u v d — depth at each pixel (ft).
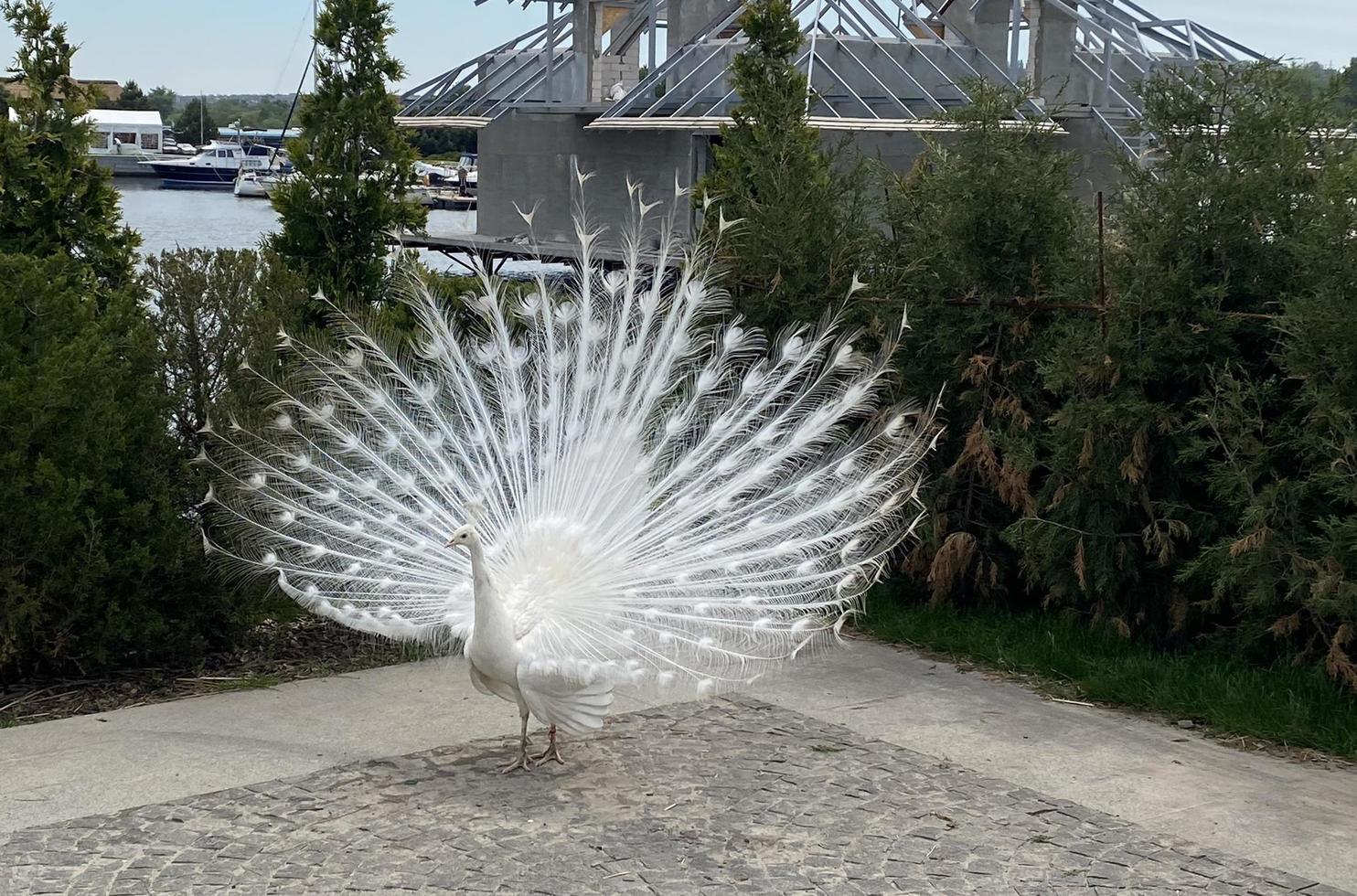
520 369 29.35
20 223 38.96
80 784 22.90
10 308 28.81
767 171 38.14
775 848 20.97
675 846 20.95
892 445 29.60
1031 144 36.55
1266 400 29.58
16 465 27.02
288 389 30.19
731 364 31.71
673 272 36.58
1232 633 30.83
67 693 28.02
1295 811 22.89
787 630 25.80
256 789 22.84
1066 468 31.99
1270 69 31.12
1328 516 28.40
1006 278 34.65
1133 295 31.01
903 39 85.76
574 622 23.65
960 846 21.13
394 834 21.16
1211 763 25.32
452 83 119.55
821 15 84.02
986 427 34.71
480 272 30.04
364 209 41.32
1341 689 27.58
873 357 34.32
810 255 37.58
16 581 27.20
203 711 27.02
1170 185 31.35
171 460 30.53
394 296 41.37
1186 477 31.14
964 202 34.37
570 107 100.42
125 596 28.84
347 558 25.76
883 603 35.73
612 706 27.76
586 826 21.65
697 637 24.66
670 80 89.20
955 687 29.86
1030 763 25.04
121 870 19.57
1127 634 31.53
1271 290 30.91
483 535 25.36
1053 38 90.38
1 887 18.90
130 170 247.29
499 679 22.79
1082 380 32.01
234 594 30.32
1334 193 27.68
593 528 24.82
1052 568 32.73
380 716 26.94
